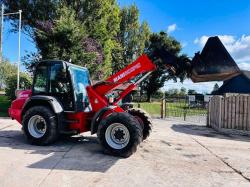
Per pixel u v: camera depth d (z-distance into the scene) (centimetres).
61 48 1589
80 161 595
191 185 482
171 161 627
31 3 2347
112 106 700
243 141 928
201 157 676
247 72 2772
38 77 773
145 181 491
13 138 812
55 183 464
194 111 1978
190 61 655
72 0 2300
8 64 4000
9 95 1700
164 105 1661
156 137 916
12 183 458
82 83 794
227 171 570
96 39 2258
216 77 599
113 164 582
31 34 2423
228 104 1119
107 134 650
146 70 700
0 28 2144
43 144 723
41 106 736
